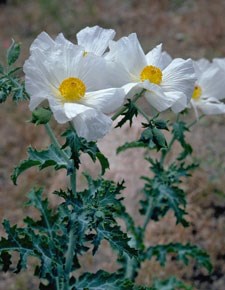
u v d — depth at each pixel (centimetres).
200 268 140
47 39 65
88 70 65
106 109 63
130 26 249
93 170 162
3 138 184
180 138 89
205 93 92
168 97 66
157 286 114
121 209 105
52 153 76
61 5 267
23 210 160
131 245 105
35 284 140
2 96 67
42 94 61
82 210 71
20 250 79
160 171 97
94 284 84
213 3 257
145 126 67
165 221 150
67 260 80
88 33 70
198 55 227
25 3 271
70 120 61
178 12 255
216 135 185
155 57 72
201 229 150
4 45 238
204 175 165
